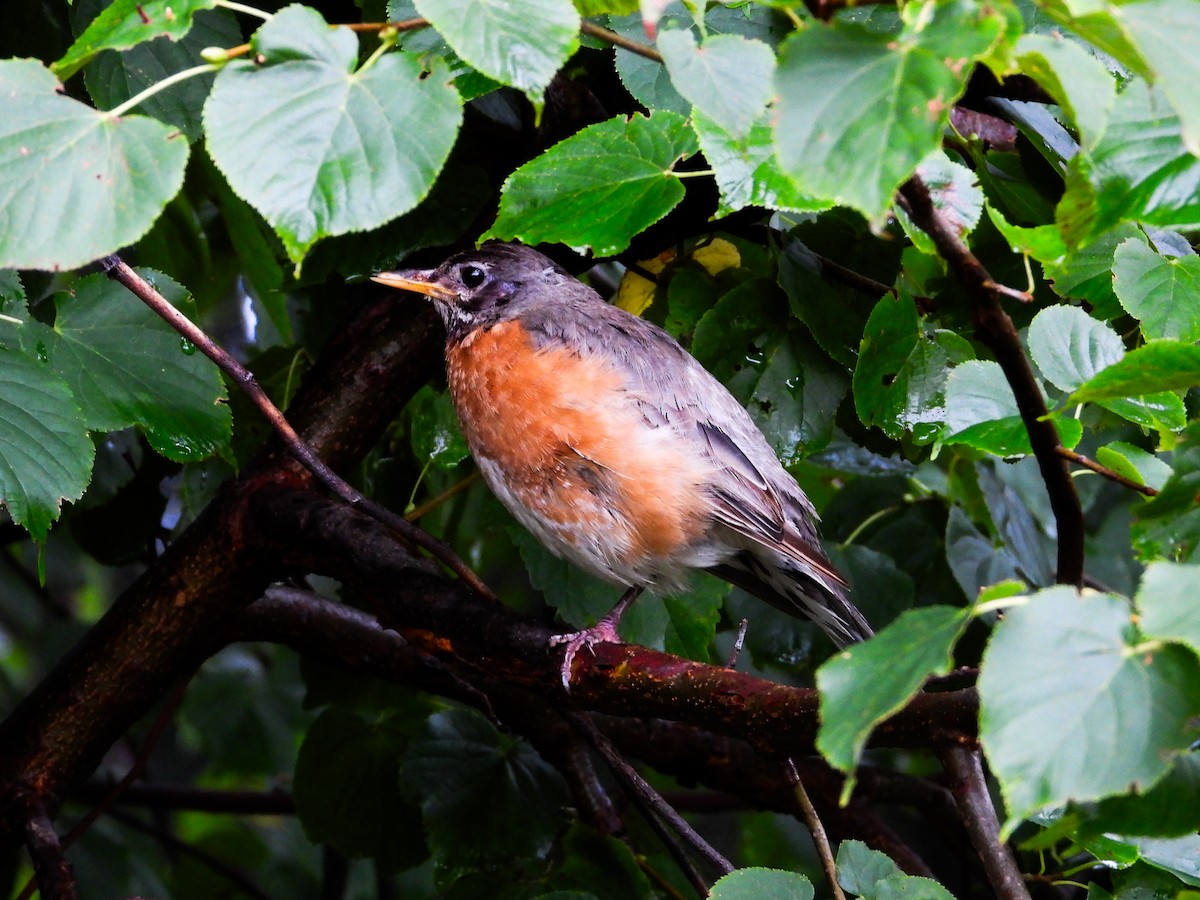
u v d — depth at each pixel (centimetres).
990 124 831
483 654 689
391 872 972
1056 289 685
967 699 503
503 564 1228
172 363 705
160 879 1226
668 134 611
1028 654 381
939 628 391
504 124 871
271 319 979
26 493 642
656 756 973
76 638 1273
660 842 955
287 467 811
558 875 841
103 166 461
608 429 804
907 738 525
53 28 862
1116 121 456
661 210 604
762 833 1175
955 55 395
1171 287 618
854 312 793
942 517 1020
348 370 845
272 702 1243
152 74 693
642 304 952
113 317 704
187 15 478
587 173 607
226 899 1269
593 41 675
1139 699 373
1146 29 381
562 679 650
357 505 682
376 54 476
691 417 823
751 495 819
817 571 826
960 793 689
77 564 1441
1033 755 369
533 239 612
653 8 454
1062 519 554
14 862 999
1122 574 1083
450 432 910
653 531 810
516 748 926
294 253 454
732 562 876
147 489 986
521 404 817
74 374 689
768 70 480
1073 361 592
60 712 787
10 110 465
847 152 394
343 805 966
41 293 870
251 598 818
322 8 852
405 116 463
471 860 888
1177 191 455
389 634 937
